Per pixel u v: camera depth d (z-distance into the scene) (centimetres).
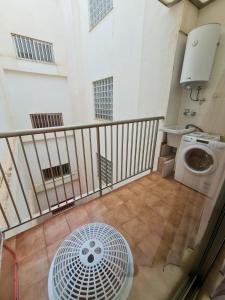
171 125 229
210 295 85
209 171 90
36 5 385
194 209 93
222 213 71
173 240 109
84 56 424
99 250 88
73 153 529
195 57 168
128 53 268
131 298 87
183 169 196
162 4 191
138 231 134
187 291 89
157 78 221
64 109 507
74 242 95
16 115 427
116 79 315
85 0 357
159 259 109
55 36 430
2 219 141
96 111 440
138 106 268
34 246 121
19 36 384
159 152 238
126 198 179
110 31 302
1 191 176
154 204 169
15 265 107
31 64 414
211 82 182
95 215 153
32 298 90
